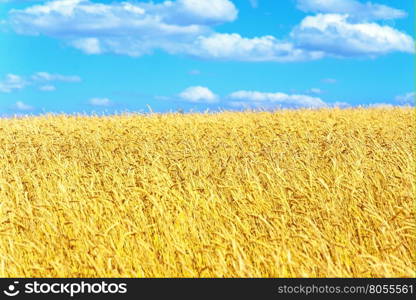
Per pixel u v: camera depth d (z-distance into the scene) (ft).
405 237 18.95
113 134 54.24
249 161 35.50
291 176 29.27
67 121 67.87
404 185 26.27
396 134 49.03
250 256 18.86
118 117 72.02
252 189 25.85
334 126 56.03
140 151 41.68
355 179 26.96
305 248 17.72
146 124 62.69
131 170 30.83
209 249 17.90
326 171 31.60
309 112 77.77
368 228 20.25
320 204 22.56
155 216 22.36
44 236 21.02
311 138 48.06
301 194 22.89
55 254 19.74
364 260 17.40
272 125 58.49
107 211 22.89
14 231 20.70
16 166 35.09
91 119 70.44
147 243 19.30
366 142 42.50
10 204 24.75
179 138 49.01
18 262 18.95
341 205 22.84
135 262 18.47
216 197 23.50
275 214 21.65
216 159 36.37
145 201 23.52
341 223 21.06
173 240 19.92
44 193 27.73
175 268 18.11
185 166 32.48
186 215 21.85
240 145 45.65
